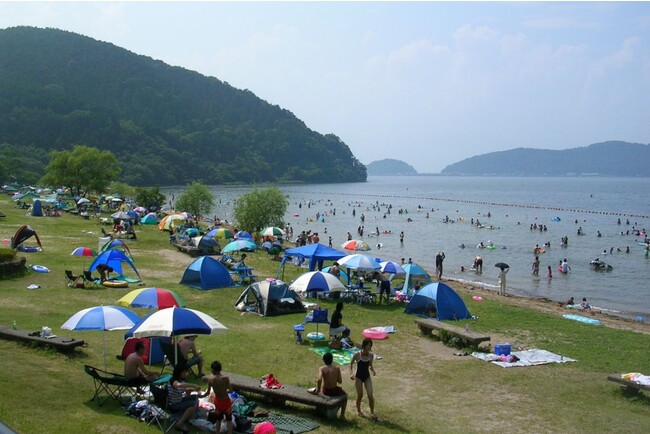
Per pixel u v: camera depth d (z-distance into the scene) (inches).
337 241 2684.5
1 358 553.0
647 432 506.6
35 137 7445.9
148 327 509.7
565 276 1849.2
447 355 739.4
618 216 4507.9
